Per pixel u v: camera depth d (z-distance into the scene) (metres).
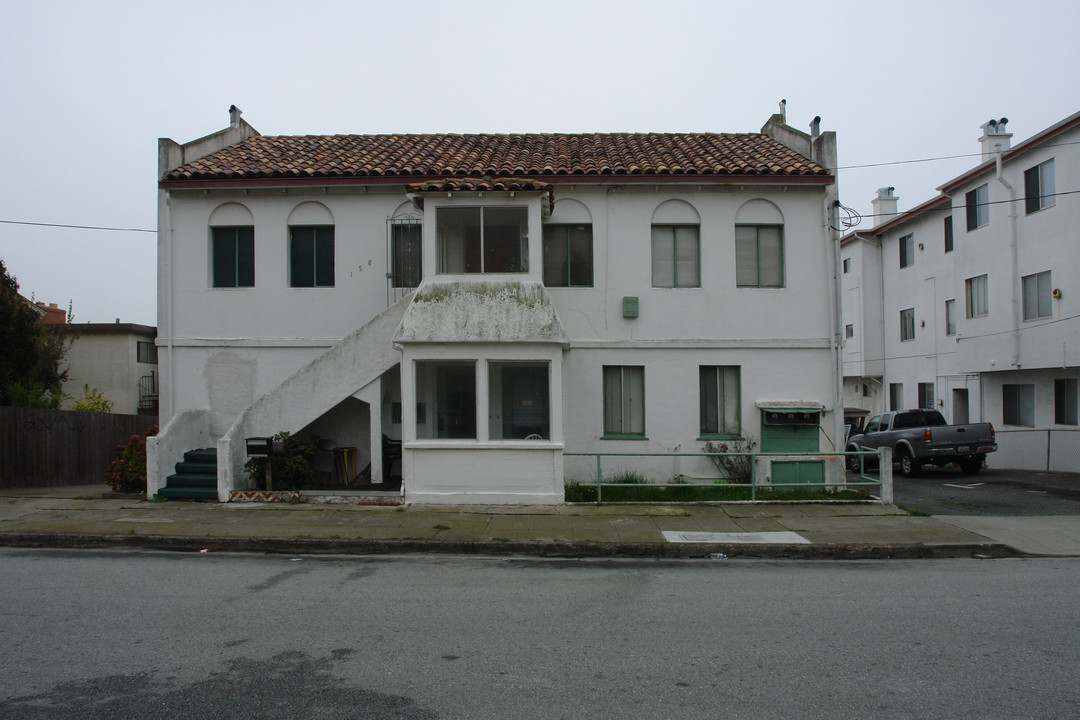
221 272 14.80
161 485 12.78
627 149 16.25
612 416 14.49
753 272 14.60
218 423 14.49
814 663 5.26
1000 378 23.77
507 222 13.10
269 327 14.54
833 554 9.48
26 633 5.91
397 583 7.79
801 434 14.09
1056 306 20.33
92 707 4.43
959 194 25.16
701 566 8.84
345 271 14.55
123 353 28.30
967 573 8.40
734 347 14.36
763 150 15.80
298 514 11.43
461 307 12.61
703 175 14.16
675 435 14.30
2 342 20.77
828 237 14.40
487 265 13.05
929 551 9.55
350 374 13.30
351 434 14.61
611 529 10.42
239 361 14.55
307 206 14.69
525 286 12.86
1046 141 20.55
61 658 5.30
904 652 5.50
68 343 27.72
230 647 5.56
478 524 10.71
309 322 14.53
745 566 8.86
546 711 4.40
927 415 20.58
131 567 8.58
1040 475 19.47
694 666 5.19
